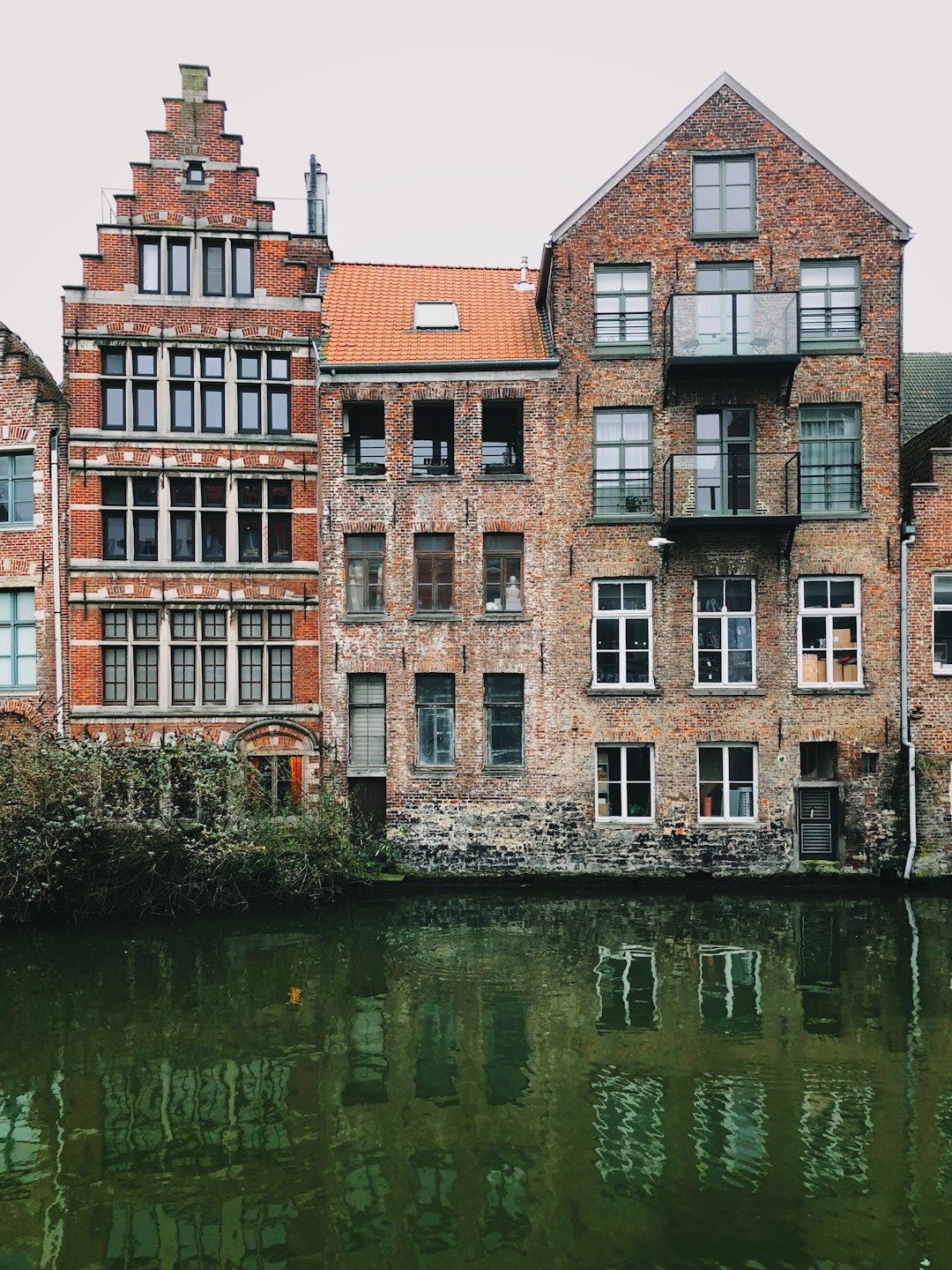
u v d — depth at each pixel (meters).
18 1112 9.34
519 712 17.80
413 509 17.78
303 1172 8.32
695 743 17.22
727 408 17.28
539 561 17.58
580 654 17.45
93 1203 7.89
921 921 14.91
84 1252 7.24
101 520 17.84
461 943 14.09
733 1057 10.32
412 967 13.09
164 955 13.64
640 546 17.38
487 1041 10.80
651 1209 7.67
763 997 11.91
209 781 16.30
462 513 17.72
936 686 17.05
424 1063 10.30
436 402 17.92
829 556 17.14
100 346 17.73
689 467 17.16
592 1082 9.81
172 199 17.83
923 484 17.06
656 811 17.25
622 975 12.73
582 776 17.36
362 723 18.05
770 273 17.23
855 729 17.06
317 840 16.25
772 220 17.22
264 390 18.03
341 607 17.83
